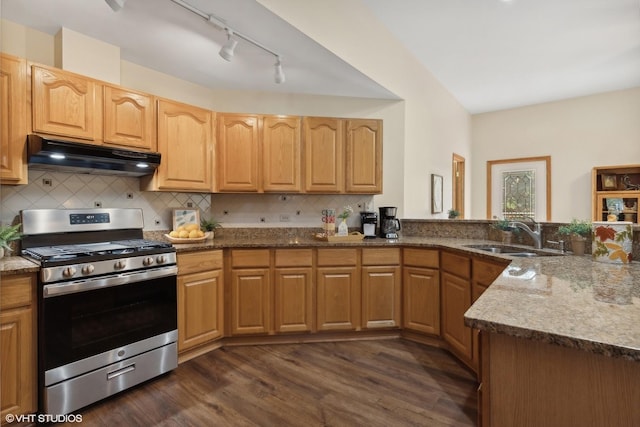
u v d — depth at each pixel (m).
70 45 2.16
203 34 2.21
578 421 0.78
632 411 0.72
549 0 2.66
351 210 3.24
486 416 0.89
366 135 3.04
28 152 1.87
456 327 2.38
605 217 4.44
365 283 2.74
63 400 1.71
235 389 1.99
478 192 5.64
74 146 1.92
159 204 2.79
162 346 2.13
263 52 2.44
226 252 2.62
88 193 2.38
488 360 0.89
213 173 2.80
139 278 2.01
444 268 2.55
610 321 0.84
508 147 5.37
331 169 2.98
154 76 2.78
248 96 3.22
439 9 2.81
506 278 1.36
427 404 1.83
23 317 1.63
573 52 3.54
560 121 4.95
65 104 1.99
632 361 0.68
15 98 1.82
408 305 2.73
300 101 3.29
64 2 1.86
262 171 2.89
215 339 2.54
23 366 1.63
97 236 2.34
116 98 2.22
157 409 1.79
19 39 2.09
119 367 1.92
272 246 2.63
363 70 2.76
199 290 2.42
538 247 2.35
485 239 2.94
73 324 1.75
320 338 2.75
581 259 1.84
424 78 3.84
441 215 4.32
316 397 1.90
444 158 4.45
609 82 4.33
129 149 2.28
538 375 0.82
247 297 2.62
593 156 4.71
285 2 2.02
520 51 3.52
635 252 1.79
